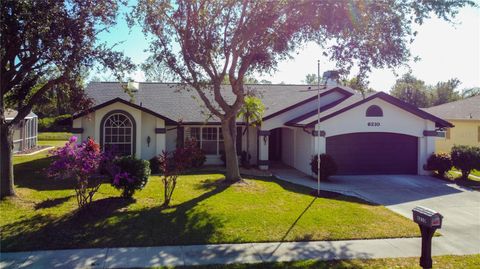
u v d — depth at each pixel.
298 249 8.48
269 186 15.84
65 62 11.55
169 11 14.48
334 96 22.91
